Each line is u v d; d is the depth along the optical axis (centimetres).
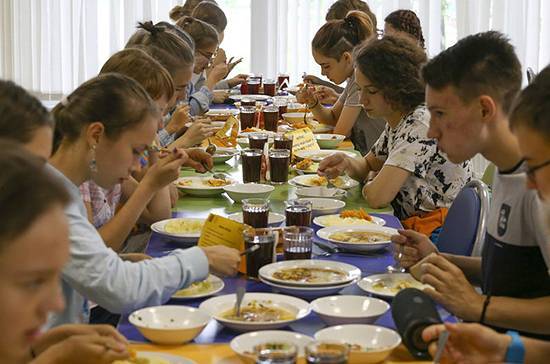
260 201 276
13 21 748
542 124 163
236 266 224
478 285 248
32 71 756
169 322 196
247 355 170
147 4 742
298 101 563
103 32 753
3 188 110
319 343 157
